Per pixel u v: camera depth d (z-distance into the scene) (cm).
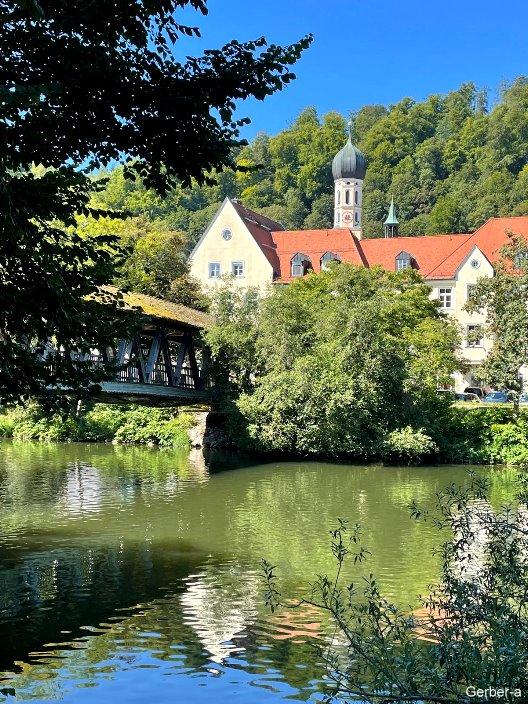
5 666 1121
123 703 998
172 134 940
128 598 1441
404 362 3850
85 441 4409
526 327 3706
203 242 7031
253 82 916
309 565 1703
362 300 3975
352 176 8988
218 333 4066
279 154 12912
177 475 3156
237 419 3900
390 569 1666
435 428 3819
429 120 14238
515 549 727
